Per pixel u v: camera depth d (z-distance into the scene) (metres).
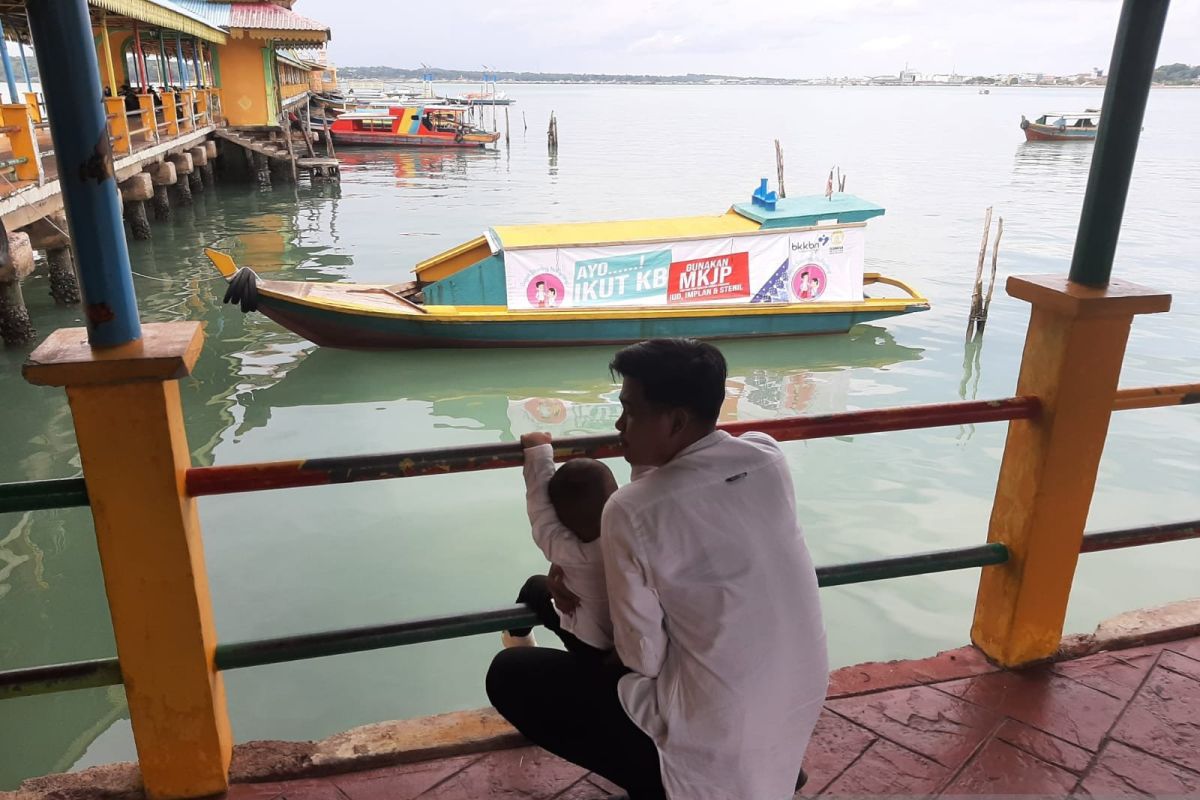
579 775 2.28
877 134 67.62
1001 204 29.34
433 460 1.96
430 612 6.45
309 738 5.22
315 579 6.92
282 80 44.12
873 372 12.72
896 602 6.72
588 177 36.62
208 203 26.80
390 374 12.12
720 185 34.38
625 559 1.52
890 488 8.80
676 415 1.55
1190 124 88.81
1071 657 2.80
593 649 1.80
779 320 13.14
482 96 91.94
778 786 1.62
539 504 1.84
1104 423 2.51
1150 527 2.71
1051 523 2.57
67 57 1.62
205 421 10.59
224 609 6.49
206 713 2.10
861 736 2.45
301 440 10.12
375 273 18.67
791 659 1.56
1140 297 2.36
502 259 12.16
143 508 1.89
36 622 6.38
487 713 2.50
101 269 1.75
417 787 2.24
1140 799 2.23
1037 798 2.23
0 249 11.26
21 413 10.31
